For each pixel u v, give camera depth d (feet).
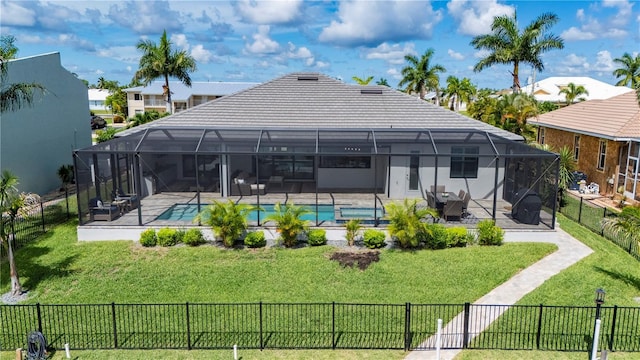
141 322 42.70
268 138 74.13
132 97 245.04
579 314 43.62
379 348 38.65
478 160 79.56
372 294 47.19
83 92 109.40
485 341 39.50
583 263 54.75
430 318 42.45
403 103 82.17
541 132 119.24
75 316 43.88
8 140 81.15
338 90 82.07
